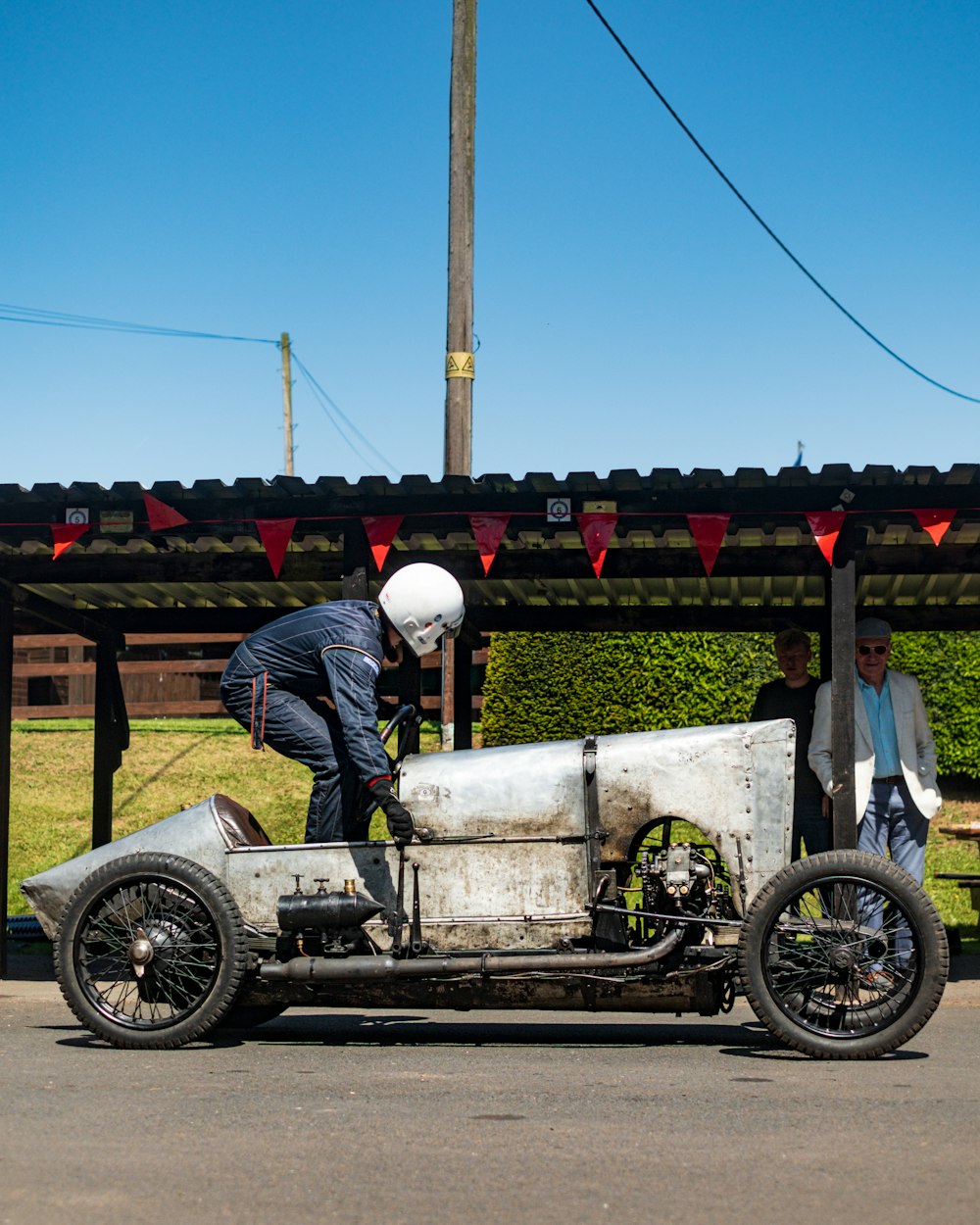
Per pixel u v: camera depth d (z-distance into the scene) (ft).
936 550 24.75
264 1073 15.88
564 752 17.80
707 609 31.50
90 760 47.73
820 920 17.06
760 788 17.37
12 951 30.58
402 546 26.07
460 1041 18.90
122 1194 10.84
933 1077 15.51
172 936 17.80
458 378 34.40
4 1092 14.69
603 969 17.16
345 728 17.62
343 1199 10.71
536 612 31.83
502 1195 10.80
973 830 27.78
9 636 27.30
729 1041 18.79
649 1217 10.24
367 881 17.76
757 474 22.52
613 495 23.54
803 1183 11.10
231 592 30.73
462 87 35.09
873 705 23.82
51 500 24.72
